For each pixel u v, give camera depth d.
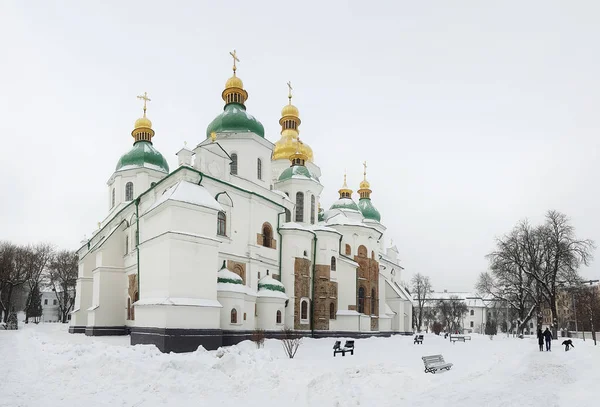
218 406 15.48
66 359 23.12
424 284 124.31
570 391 17.45
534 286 71.00
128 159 56.62
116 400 15.66
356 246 60.12
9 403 14.86
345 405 15.27
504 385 18.59
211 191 40.00
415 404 15.10
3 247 87.00
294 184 55.62
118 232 47.41
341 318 54.34
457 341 58.25
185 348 30.89
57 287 116.00
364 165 80.50
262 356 25.52
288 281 47.91
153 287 33.53
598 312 83.12
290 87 68.81
